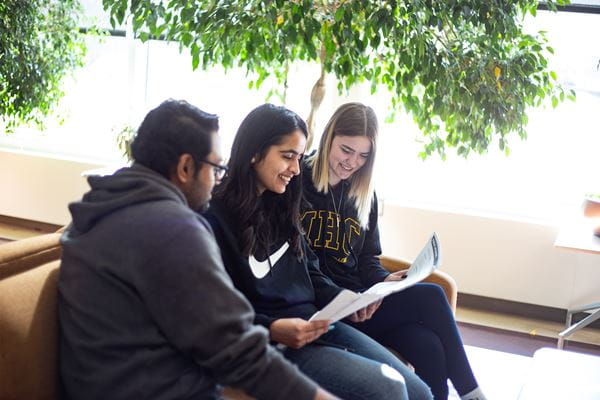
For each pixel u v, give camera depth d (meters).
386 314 2.27
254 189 1.90
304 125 1.93
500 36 3.03
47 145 4.87
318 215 2.33
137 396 1.31
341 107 2.34
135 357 1.30
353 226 2.38
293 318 1.84
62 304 1.42
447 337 2.24
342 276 2.36
